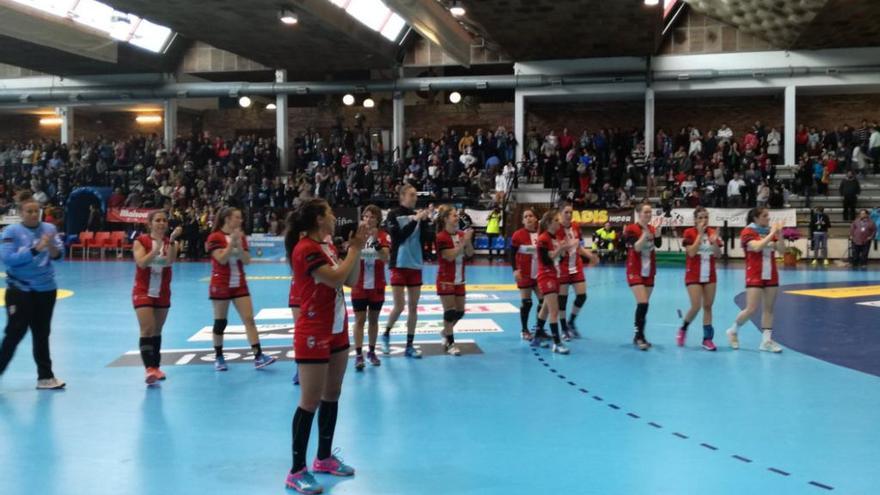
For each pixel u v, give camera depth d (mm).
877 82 25469
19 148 32500
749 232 8672
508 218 24828
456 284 8578
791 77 26109
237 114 33938
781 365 7898
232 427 5680
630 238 8969
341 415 5961
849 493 4250
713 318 11336
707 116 29047
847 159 25344
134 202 27078
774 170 23859
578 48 25891
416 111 31859
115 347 9195
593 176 25578
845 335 9727
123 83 30703
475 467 4711
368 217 7703
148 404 6379
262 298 14195
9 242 6762
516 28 23266
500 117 31172
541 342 9156
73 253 27672
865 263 21516
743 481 4441
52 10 19750
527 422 5750
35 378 7422
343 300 4684
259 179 27766
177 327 10688
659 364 7988
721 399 6449
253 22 22016
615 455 4938
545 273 8688
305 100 33000
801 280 17344
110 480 4508
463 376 7414
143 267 7082
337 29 22734
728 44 26484
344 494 4266
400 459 4883
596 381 7180
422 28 20234
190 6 20344
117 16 22156
